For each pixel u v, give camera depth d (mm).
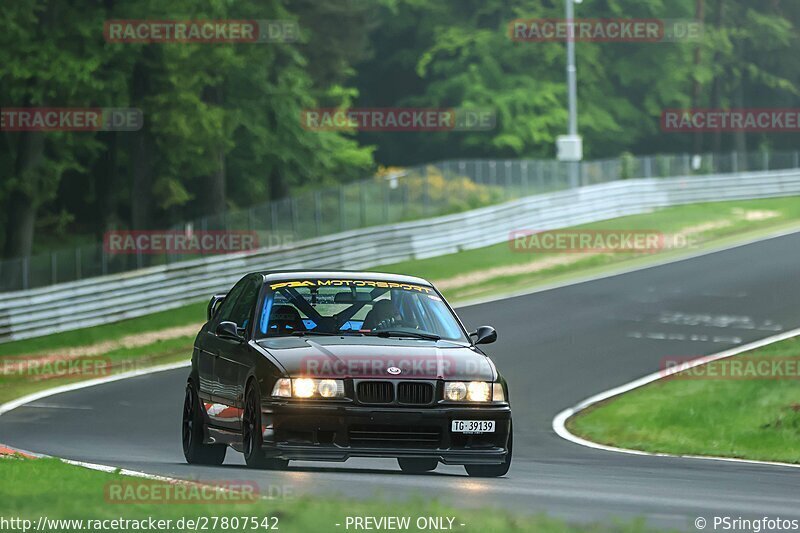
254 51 145250
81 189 178250
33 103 126250
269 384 32250
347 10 184250
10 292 99438
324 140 179500
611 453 51469
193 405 38281
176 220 163625
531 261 129250
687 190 168625
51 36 123750
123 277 103688
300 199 126500
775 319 94312
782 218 159750
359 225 132125
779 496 32062
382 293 36000
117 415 65750
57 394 74500
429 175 142000
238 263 113250
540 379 76188
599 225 149750
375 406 32094
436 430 32406
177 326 102312
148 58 133375
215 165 151625
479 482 32312
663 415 63125
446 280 119500
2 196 140125
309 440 31969
